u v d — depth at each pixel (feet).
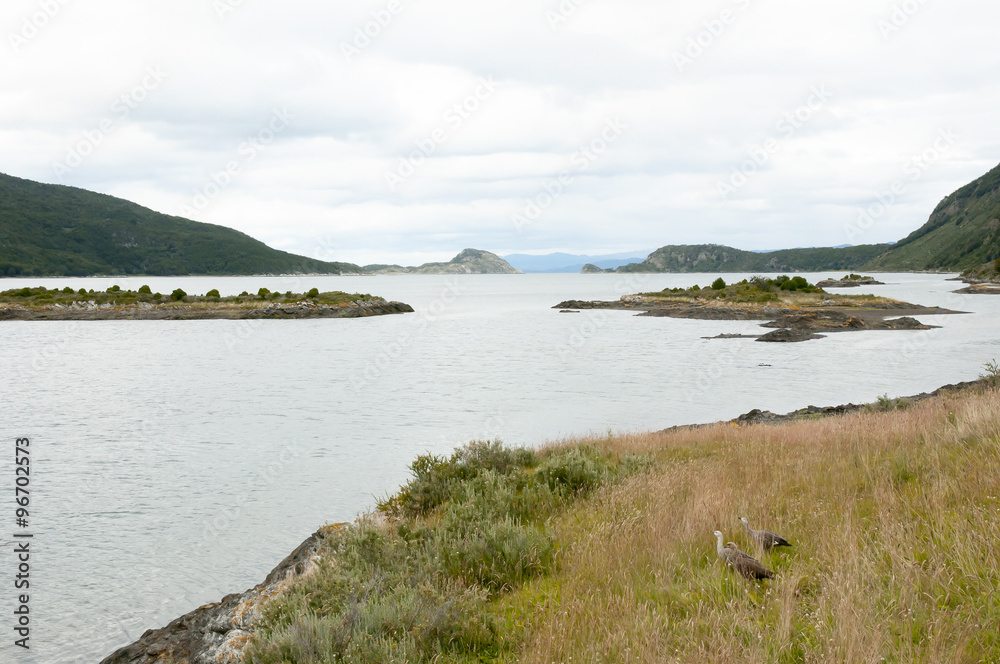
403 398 108.06
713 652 13.39
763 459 35.19
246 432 81.76
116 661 26.91
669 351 182.39
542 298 582.35
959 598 14.71
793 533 21.84
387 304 387.14
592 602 17.52
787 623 13.70
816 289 374.84
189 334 255.50
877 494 23.52
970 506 20.06
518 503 32.04
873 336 217.36
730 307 318.45
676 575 19.15
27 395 113.50
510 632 18.12
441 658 16.60
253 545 44.37
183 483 59.26
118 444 75.25
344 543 27.17
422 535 27.07
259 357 175.83
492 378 132.16
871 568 16.15
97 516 50.31
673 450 47.14
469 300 547.08
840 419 56.49
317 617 19.10
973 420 33.78
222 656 24.35
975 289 480.23
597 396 108.78
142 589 37.60
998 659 12.10
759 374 133.59
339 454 69.77
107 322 319.06
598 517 27.30
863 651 12.34
